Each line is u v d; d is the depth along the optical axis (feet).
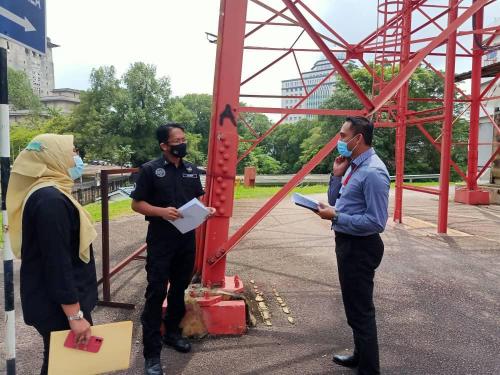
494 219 33.50
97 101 176.76
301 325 13.12
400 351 11.51
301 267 19.62
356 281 9.39
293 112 13.24
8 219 6.64
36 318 6.58
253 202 43.29
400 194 31.30
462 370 10.55
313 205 9.31
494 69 39.55
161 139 10.17
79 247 6.80
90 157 170.30
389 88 13.78
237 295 12.70
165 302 12.18
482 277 18.19
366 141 9.47
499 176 49.08
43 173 6.56
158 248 10.11
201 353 11.23
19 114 241.35
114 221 30.68
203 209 9.55
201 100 242.78
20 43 6.68
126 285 16.84
